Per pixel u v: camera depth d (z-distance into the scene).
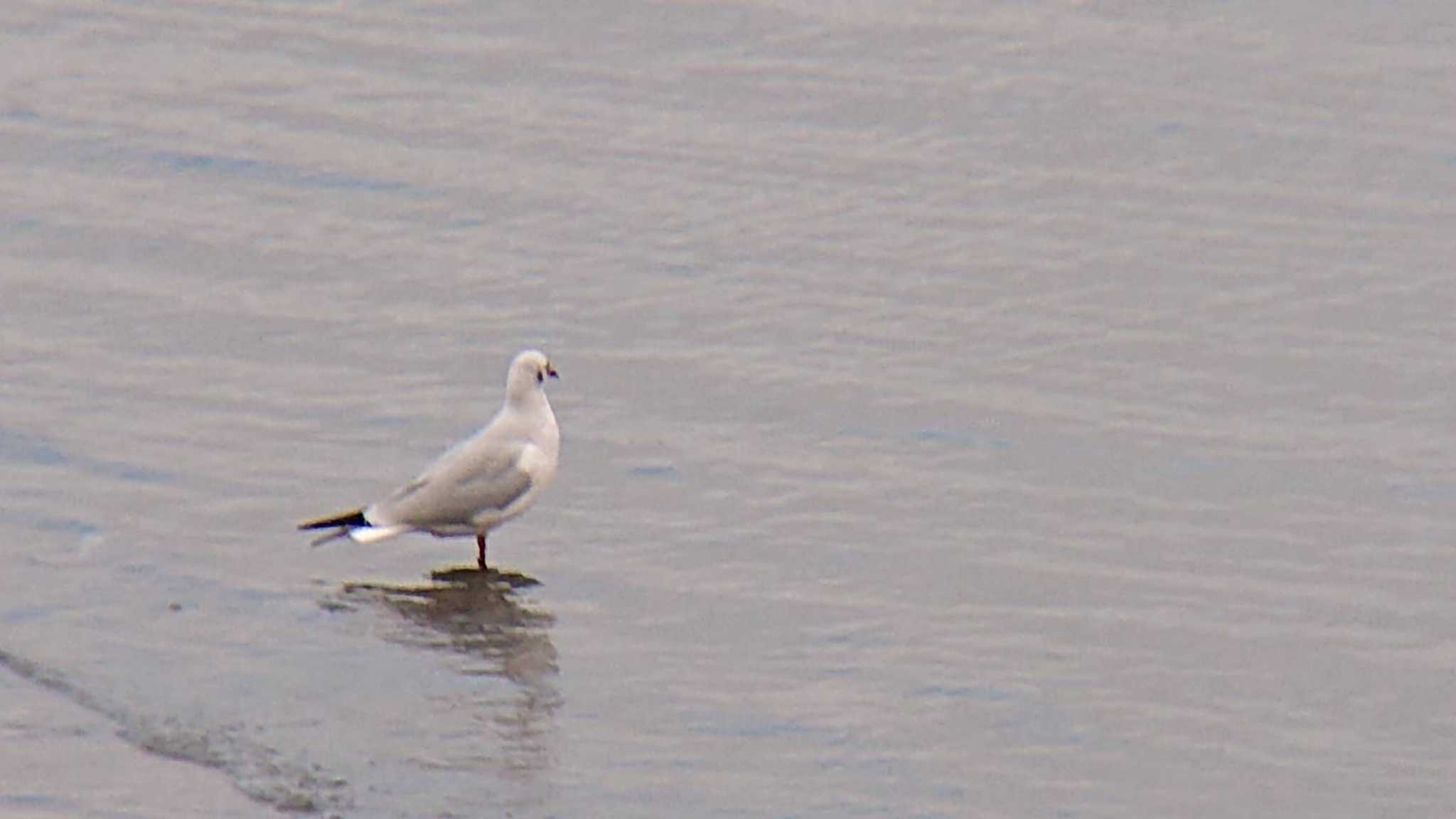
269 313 21.20
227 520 17.14
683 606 16.02
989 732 14.38
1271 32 27.50
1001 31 27.62
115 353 20.27
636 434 18.91
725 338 20.80
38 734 13.65
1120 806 13.53
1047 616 16.03
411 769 13.44
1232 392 19.92
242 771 13.29
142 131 25.20
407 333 20.86
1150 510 17.78
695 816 13.13
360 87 26.45
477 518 16.33
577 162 24.59
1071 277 22.12
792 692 14.80
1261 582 16.64
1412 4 28.06
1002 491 18.06
